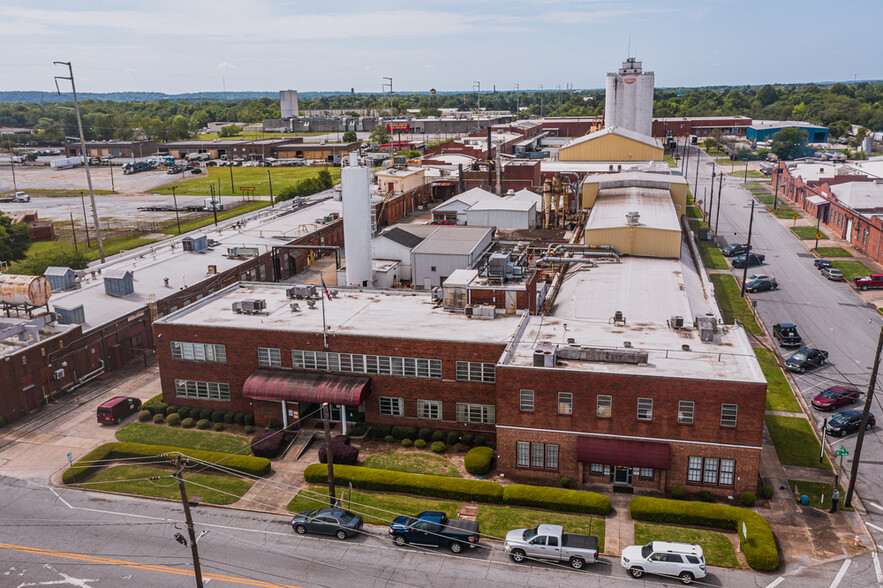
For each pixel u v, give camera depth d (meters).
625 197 97.00
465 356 51.94
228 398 58.25
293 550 40.28
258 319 59.12
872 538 39.91
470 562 38.88
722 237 120.06
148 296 74.38
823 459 48.50
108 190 195.25
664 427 44.38
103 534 42.16
